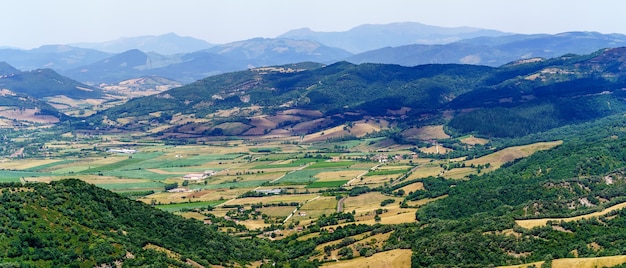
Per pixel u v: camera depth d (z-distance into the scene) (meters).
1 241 197.88
